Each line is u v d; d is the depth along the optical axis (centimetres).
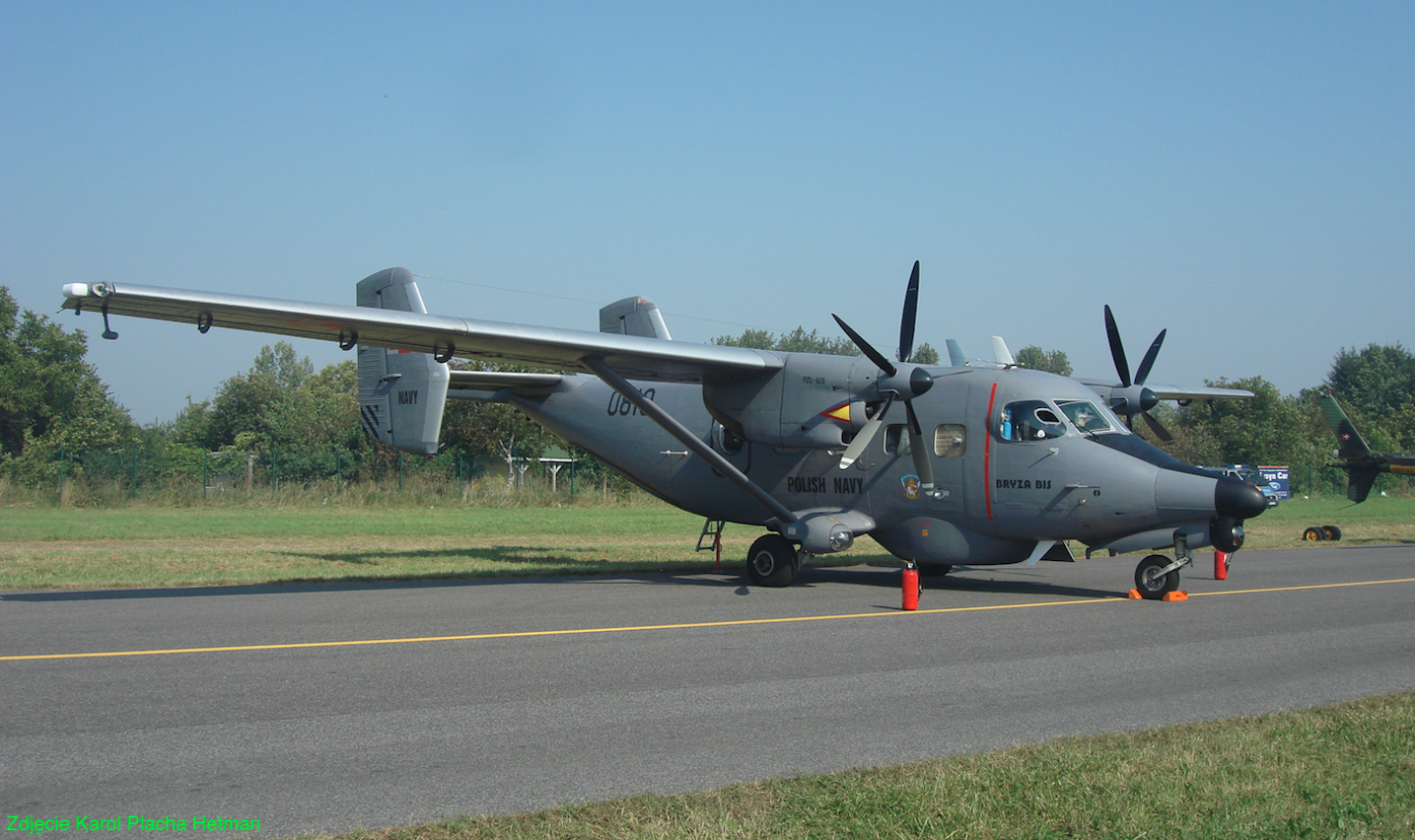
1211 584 1541
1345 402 10919
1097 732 630
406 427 1733
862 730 631
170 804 489
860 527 1466
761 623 1064
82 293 1013
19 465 3984
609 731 625
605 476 4438
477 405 4359
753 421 1451
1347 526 3247
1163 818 485
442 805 489
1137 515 1288
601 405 1795
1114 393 1636
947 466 1414
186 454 5222
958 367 1461
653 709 679
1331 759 574
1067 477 1326
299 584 1473
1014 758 567
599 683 757
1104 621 1095
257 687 736
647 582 1532
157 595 1324
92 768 543
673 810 483
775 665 832
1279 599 1313
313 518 3091
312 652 880
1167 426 6359
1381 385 10938
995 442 1380
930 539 1452
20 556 1897
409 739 602
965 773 538
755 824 468
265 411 8231
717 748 588
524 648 904
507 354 1377
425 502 3803
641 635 980
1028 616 1132
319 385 9100
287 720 644
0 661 833
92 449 5394
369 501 3741
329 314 1159
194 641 934
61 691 720
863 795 503
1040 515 1351
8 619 1076
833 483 1510
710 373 1455
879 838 458
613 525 2989
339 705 685
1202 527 1268
